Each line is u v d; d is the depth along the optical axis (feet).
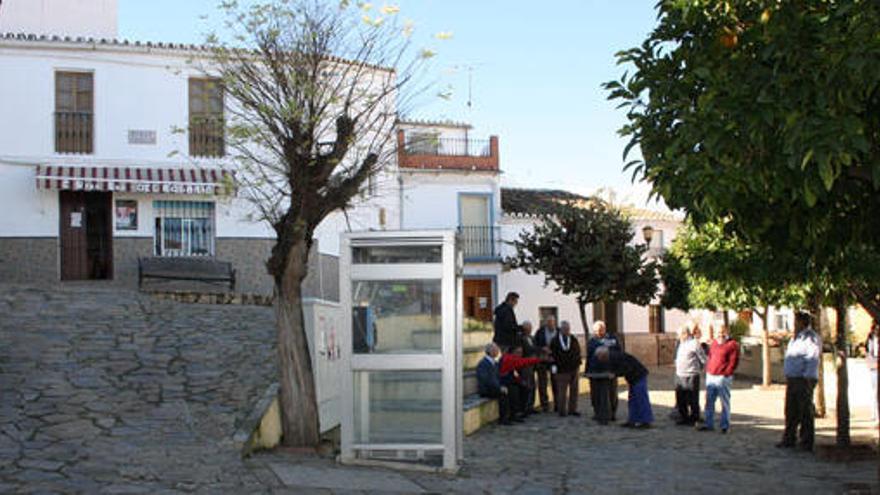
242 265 83.56
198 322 56.18
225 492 27.78
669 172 24.34
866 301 33.09
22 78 78.95
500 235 110.52
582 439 51.01
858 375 71.51
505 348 60.85
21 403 35.73
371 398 36.45
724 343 55.31
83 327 51.60
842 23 22.45
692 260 47.39
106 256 80.74
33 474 27.48
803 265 33.37
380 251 36.29
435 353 36.06
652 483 36.88
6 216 78.13
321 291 84.94
